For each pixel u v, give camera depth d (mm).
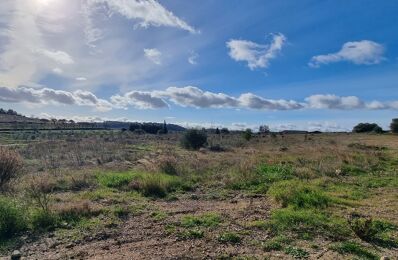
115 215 8367
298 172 14391
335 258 5859
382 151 25125
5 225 6867
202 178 13539
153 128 74562
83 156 22484
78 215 8141
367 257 5941
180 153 25672
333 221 7805
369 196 10867
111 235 6984
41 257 5902
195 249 6238
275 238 6777
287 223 7594
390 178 14062
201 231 7180
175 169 14836
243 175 13430
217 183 12883
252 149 30375
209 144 34656
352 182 13234
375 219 8039
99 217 8172
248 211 8797
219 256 5906
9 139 39812
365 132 70062
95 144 32375
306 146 32812
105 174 13680
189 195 11086
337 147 28750
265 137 56250
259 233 7125
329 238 6859
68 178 12656
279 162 17578
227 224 7699
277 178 13352
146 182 11375
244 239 6781
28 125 74375
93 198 10094
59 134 52594
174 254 5980
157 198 10578
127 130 74812
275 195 10148
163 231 7215
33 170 15766
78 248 6312
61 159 20922
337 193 11109
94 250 6207
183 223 7699
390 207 9398
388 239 6859
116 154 24000
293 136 60125
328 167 15828
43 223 7410
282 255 5980
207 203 10000
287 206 9242
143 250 6191
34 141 37500
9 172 11016
